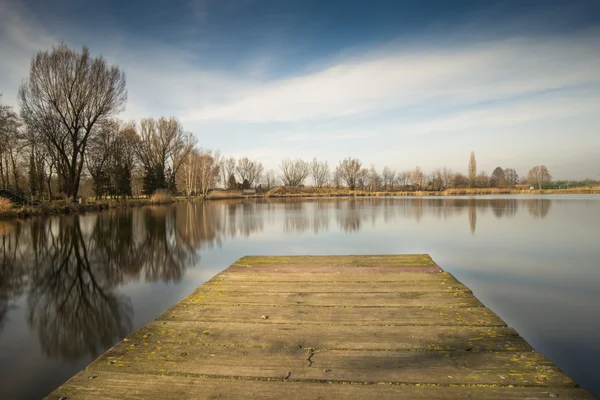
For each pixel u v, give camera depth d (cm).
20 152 2797
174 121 4394
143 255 962
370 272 501
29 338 436
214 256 940
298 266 549
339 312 338
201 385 210
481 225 1534
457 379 213
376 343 266
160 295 605
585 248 977
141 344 268
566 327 439
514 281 647
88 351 401
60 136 2450
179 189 5562
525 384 207
